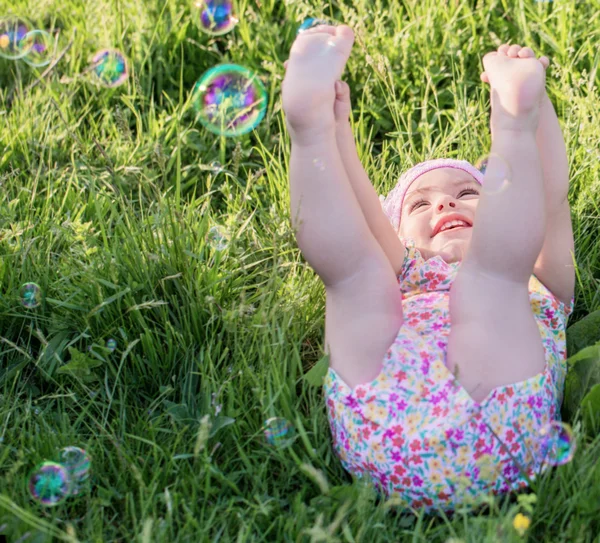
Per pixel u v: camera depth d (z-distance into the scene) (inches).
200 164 100.1
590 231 88.7
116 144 101.9
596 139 93.6
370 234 63.7
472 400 57.6
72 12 122.6
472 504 56.3
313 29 65.2
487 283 60.2
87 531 58.2
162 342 76.4
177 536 56.7
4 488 59.8
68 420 69.0
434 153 97.0
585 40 107.9
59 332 76.5
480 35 113.8
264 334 69.4
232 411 66.5
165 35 115.1
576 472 58.6
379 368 60.4
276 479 65.0
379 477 59.7
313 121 61.4
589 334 72.8
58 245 85.3
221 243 82.4
